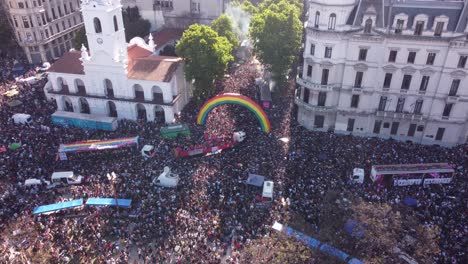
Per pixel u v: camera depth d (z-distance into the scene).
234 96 76.62
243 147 75.06
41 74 108.19
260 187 63.44
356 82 76.44
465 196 61.69
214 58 85.38
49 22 118.81
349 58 74.12
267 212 58.75
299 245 47.53
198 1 117.81
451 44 68.19
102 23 79.00
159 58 89.06
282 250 46.66
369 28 70.88
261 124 78.75
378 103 77.50
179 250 53.59
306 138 78.94
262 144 75.81
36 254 50.75
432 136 77.69
